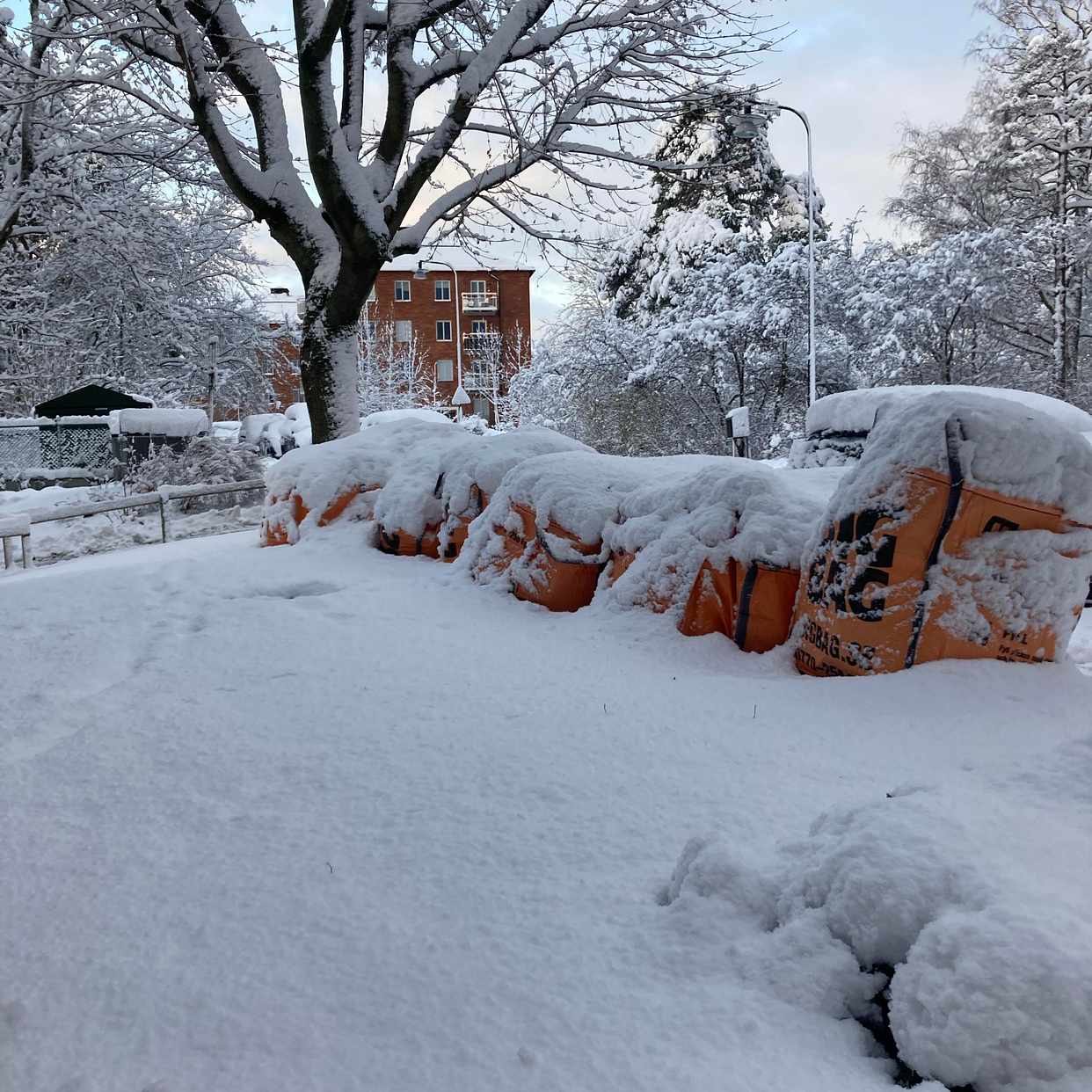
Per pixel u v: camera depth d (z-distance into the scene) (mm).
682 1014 2186
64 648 5996
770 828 3041
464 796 3523
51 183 24000
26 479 23500
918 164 38375
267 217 13938
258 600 6867
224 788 3754
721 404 31719
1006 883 2154
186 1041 2252
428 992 2352
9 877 3139
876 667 4520
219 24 13398
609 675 4926
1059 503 4336
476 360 67000
